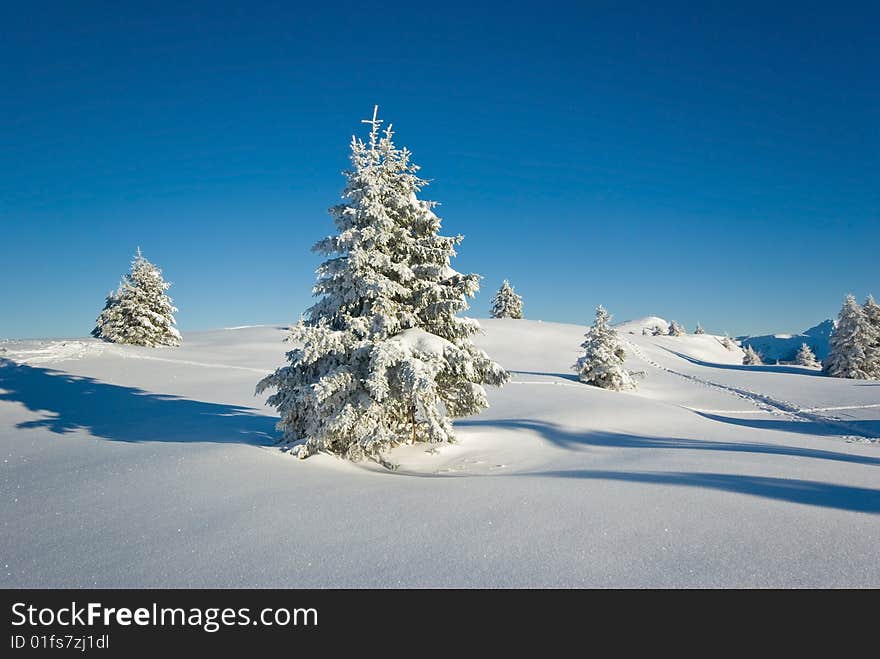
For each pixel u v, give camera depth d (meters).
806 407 31.23
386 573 4.88
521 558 5.05
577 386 33.41
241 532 6.01
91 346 32.38
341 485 8.11
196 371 29.30
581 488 7.50
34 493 7.82
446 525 6.02
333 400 10.37
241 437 12.70
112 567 5.17
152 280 38.84
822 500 6.82
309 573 4.94
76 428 13.85
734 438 16.20
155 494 7.61
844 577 4.51
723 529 5.62
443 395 12.12
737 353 100.81
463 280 11.77
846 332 50.91
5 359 25.30
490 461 11.67
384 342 10.41
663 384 43.09
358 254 10.83
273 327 69.06
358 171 11.62
